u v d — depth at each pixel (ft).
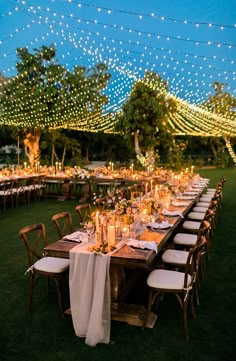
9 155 87.35
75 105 52.54
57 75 50.90
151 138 47.47
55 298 12.81
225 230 22.76
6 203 32.89
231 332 10.54
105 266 10.06
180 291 10.43
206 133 68.39
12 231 22.30
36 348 9.73
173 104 46.16
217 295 13.08
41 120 52.65
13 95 49.96
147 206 16.24
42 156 71.36
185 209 18.20
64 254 10.81
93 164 83.15
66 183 36.06
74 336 10.33
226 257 17.42
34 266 11.80
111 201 16.76
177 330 10.64
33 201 34.68
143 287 13.73
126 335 10.36
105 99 53.52
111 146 86.58
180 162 60.08
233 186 46.88
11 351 9.59
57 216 14.20
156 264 14.66
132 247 11.17
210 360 9.18
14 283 14.10
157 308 11.80
